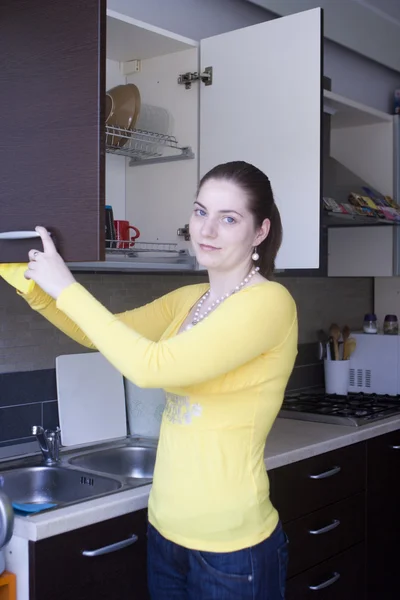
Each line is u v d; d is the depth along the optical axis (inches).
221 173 59.4
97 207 51.0
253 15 126.0
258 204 59.4
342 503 100.4
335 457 99.0
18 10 55.6
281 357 59.1
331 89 143.2
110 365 100.0
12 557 65.4
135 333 54.7
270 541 60.2
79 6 51.8
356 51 147.6
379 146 136.8
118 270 90.7
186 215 96.1
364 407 119.3
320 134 86.7
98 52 50.7
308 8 132.4
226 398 59.0
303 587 93.0
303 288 138.6
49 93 53.7
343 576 100.7
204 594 58.7
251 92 91.8
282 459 88.7
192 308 65.3
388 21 157.6
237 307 56.2
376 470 108.3
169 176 97.8
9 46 56.4
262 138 91.1
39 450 91.9
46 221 54.3
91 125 51.2
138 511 72.3
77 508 67.4
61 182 53.2
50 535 64.1
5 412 90.4
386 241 134.3
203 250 59.8
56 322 64.3
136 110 89.7
